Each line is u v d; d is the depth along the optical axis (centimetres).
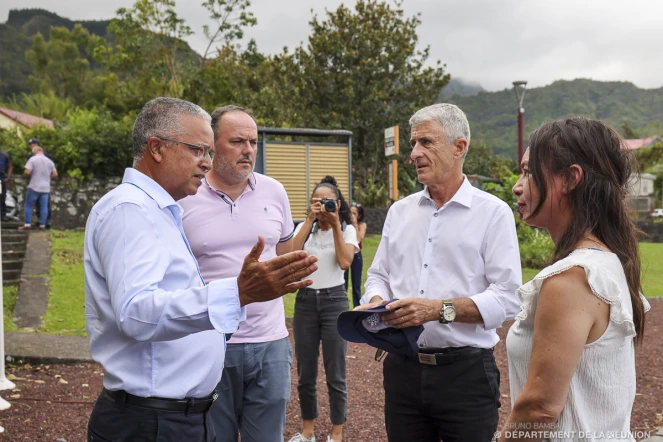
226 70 3331
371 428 484
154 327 192
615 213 170
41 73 6944
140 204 208
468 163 4309
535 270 1327
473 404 275
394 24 2742
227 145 305
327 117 2628
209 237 309
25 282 929
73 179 1609
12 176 1612
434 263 293
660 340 800
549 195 175
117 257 200
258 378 317
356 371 630
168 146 224
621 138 177
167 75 2581
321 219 449
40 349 632
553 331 157
